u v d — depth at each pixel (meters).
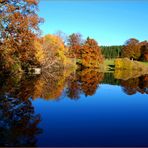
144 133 12.45
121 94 26.05
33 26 30.36
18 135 11.26
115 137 11.71
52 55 66.31
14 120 13.72
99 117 15.66
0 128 12.16
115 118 15.55
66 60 80.81
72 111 17.02
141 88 31.55
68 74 52.22
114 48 149.75
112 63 106.50
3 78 32.16
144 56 117.19
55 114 15.85
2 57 29.92
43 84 30.64
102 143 10.82
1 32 28.84
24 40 30.30
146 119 15.42
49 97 21.70
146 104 20.53
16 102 18.61
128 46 122.38
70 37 105.94
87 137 11.55
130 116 16.19
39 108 17.28
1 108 16.52
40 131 12.05
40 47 56.16
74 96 23.20
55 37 74.06
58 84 32.19
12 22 28.48
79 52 96.81
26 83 29.81
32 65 49.03
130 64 91.00
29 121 13.73
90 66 88.62
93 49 87.44
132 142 11.05
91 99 22.20
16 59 34.19
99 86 32.69
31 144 10.23
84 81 38.12
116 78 46.91
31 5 30.00
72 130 12.54
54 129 12.52
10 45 29.39
